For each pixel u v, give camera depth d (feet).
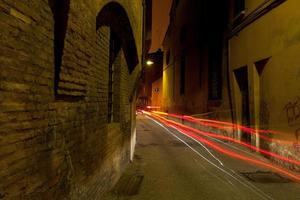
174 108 93.71
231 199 19.26
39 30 9.05
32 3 8.55
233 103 43.34
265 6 32.09
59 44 10.46
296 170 26.58
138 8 33.53
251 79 36.32
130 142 31.07
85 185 13.96
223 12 47.67
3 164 7.11
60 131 10.75
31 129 8.54
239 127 41.91
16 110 7.70
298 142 26.20
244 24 38.11
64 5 10.53
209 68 56.24
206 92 57.88
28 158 8.36
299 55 25.88
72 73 11.57
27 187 8.29
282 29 28.89
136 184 22.17
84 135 13.70
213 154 36.22
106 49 19.12
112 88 24.25
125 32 26.21
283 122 28.91
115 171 22.17
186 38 77.05
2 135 7.08
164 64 118.11
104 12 18.11
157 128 71.56
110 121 23.68
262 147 34.30
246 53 38.01
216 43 52.24
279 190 21.31
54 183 10.21
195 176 25.08
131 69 33.14
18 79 7.80
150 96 154.51
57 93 10.34
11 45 7.45
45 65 9.50
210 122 55.36
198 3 63.52
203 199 19.19
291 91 27.30
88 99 14.29
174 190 20.95
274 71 30.81
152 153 36.81
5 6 7.16
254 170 27.45
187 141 48.70
